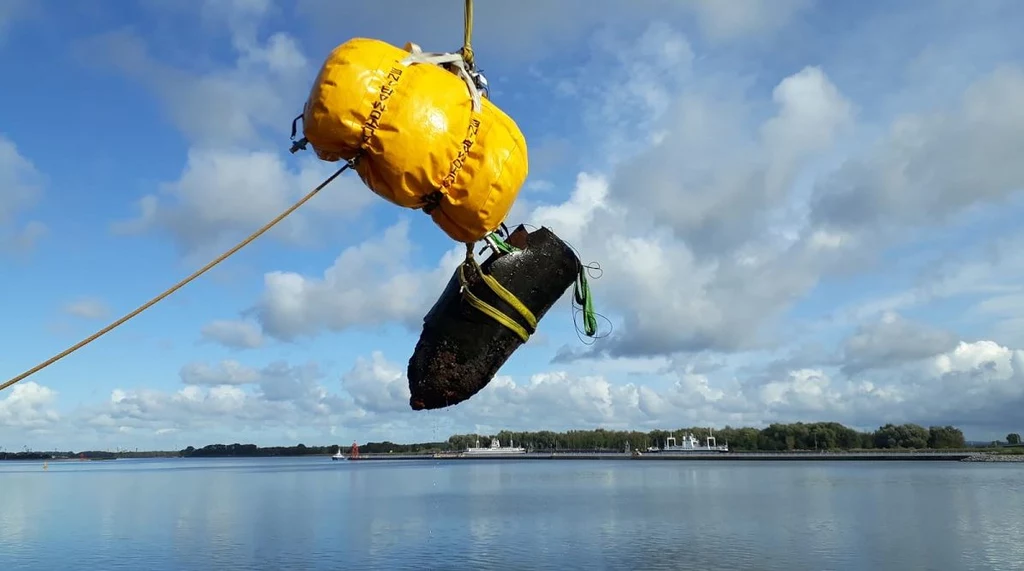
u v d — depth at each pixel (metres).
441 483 95.38
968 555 34.75
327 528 46.69
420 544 39.56
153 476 142.62
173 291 3.98
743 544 38.38
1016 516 48.56
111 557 36.94
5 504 67.62
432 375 3.94
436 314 4.03
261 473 152.38
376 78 3.46
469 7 3.87
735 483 84.56
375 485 93.25
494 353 3.96
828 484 80.81
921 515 49.94
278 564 34.62
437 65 3.75
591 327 4.24
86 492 85.44
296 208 3.83
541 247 4.07
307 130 3.54
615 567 32.72
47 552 38.59
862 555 35.03
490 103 3.84
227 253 3.95
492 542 39.84
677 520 48.47
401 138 3.42
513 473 123.62
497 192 3.63
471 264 3.94
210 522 51.03
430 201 3.65
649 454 197.12
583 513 53.28
